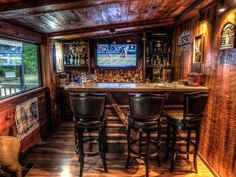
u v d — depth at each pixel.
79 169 2.85
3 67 2.75
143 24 4.43
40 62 4.05
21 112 3.05
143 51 5.61
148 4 2.81
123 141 3.37
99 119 2.62
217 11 2.69
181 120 2.63
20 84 3.26
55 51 4.95
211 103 2.88
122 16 3.44
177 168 2.88
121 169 2.85
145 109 2.45
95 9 2.61
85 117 2.55
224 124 2.48
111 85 3.50
